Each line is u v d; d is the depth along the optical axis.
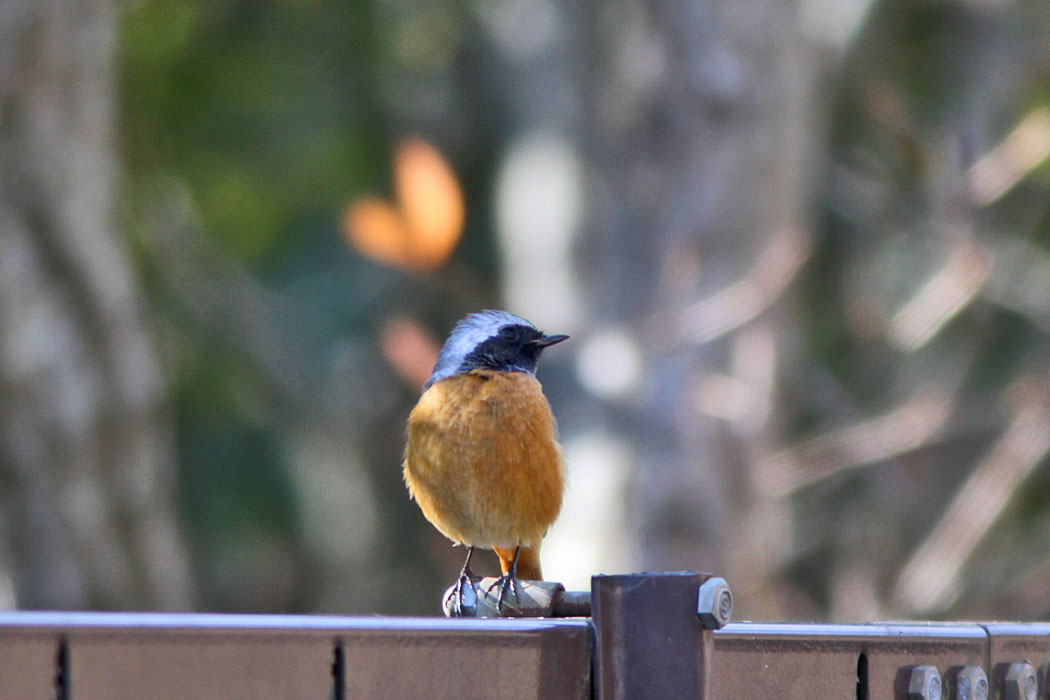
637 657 3.96
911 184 17.31
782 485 13.42
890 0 17.47
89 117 12.72
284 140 18.72
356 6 18.91
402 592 21.28
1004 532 16.48
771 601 13.98
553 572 13.73
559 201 14.77
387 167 19.00
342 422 20.17
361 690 3.43
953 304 12.53
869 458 13.38
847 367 18.70
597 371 13.71
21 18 11.91
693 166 13.63
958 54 17.25
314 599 21.14
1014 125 16.62
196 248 18.28
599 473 13.57
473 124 19.45
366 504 21.17
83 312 12.75
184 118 18.08
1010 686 4.91
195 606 19.59
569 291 14.48
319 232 19.72
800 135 14.02
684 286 13.14
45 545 12.82
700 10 13.66
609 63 14.53
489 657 3.75
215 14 17.97
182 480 19.73
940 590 13.79
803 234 14.12
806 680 4.29
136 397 13.26
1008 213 17.02
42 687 2.89
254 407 19.77
